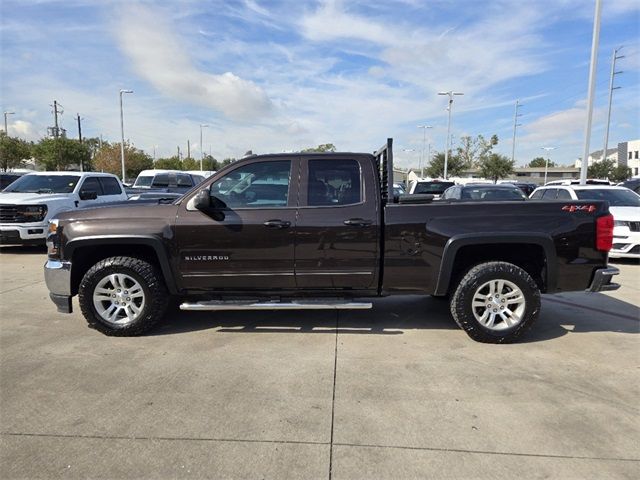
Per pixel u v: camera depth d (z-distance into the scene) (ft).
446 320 18.04
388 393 11.89
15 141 150.20
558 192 36.40
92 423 10.44
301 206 15.49
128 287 16.01
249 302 15.79
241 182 15.78
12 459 9.14
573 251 15.14
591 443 9.70
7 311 19.19
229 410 11.02
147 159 196.65
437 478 8.60
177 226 15.44
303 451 9.41
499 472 8.76
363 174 15.64
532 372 13.17
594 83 51.01
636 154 279.90
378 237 15.33
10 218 32.76
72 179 38.17
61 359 14.08
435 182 57.36
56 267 15.94
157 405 11.25
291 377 12.82
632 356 14.35
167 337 16.05
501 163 209.26
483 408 11.13
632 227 29.55
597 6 49.78
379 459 9.16
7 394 11.83
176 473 8.72
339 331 16.70
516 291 15.25
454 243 15.08
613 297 21.77
